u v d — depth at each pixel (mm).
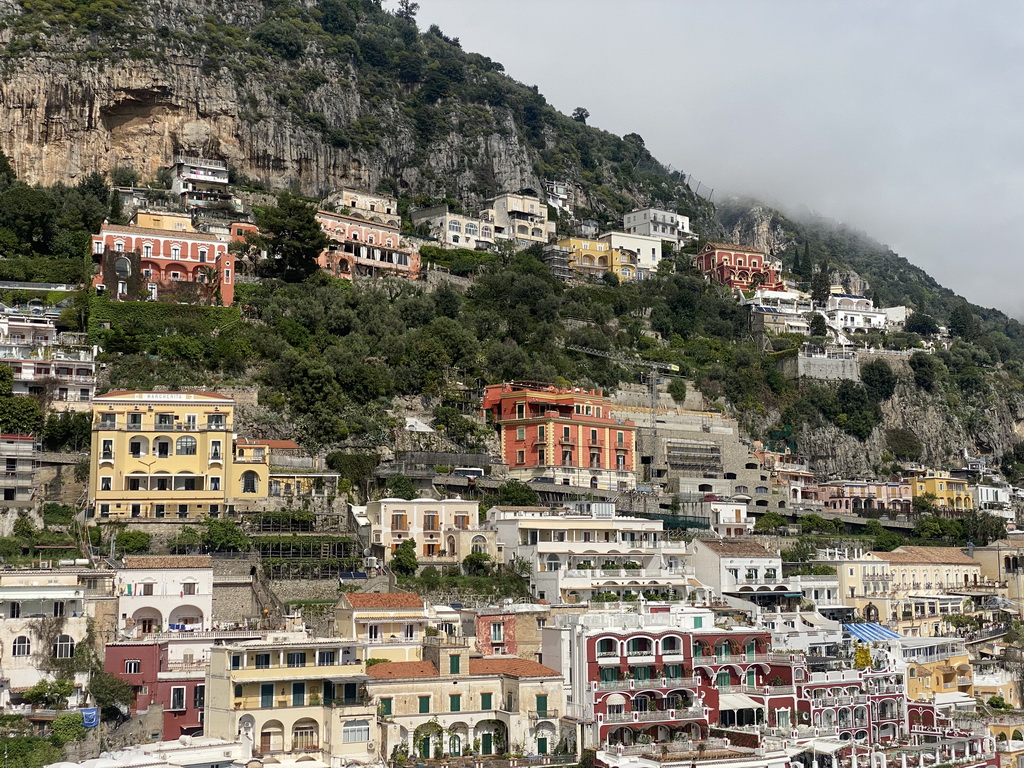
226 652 118188
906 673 160750
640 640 137375
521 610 142000
